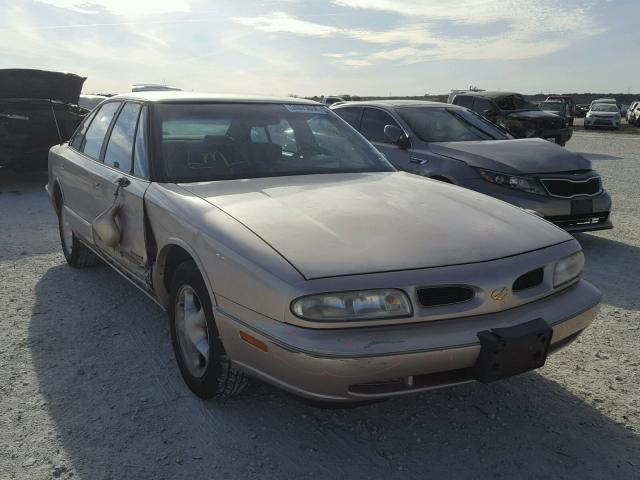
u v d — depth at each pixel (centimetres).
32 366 346
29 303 447
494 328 241
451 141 690
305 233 259
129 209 354
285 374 234
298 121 406
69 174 480
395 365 227
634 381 328
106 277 510
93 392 316
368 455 262
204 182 336
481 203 320
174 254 319
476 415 294
